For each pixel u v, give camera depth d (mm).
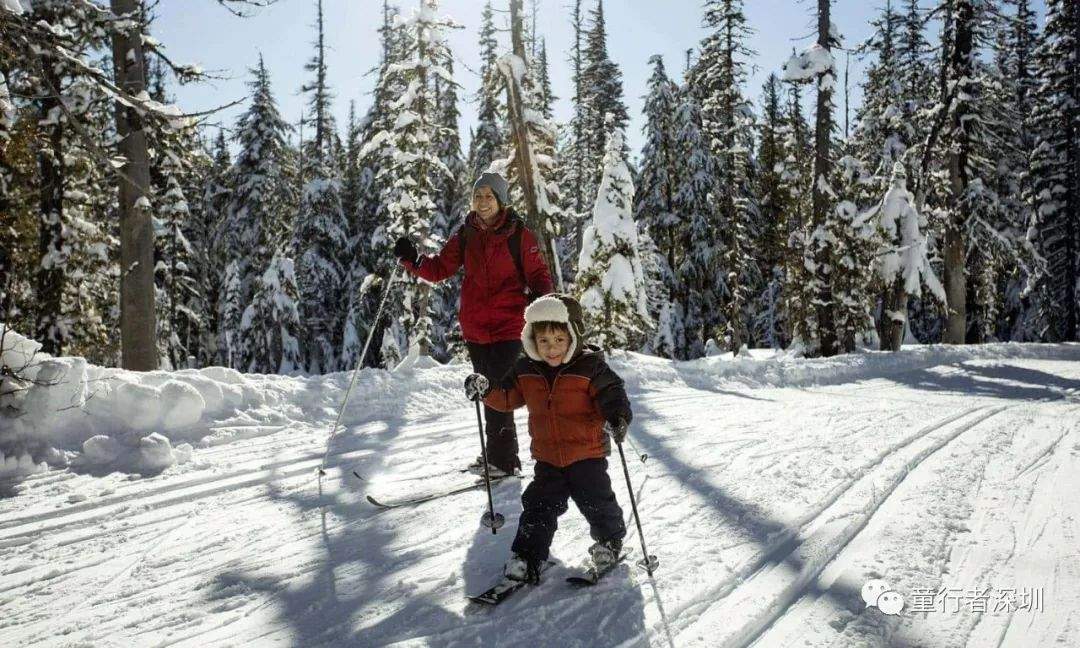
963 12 19672
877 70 27406
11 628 2791
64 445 5387
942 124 20547
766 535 3654
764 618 2764
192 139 10055
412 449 5809
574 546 3574
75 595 3100
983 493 4426
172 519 4102
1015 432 6449
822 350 19359
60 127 10742
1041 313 27953
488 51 19906
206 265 31828
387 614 2857
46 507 4309
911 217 19016
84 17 6711
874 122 27781
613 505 3174
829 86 19125
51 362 5617
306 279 28953
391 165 18484
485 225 4699
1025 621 2697
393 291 20891
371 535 3811
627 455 5566
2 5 6484
